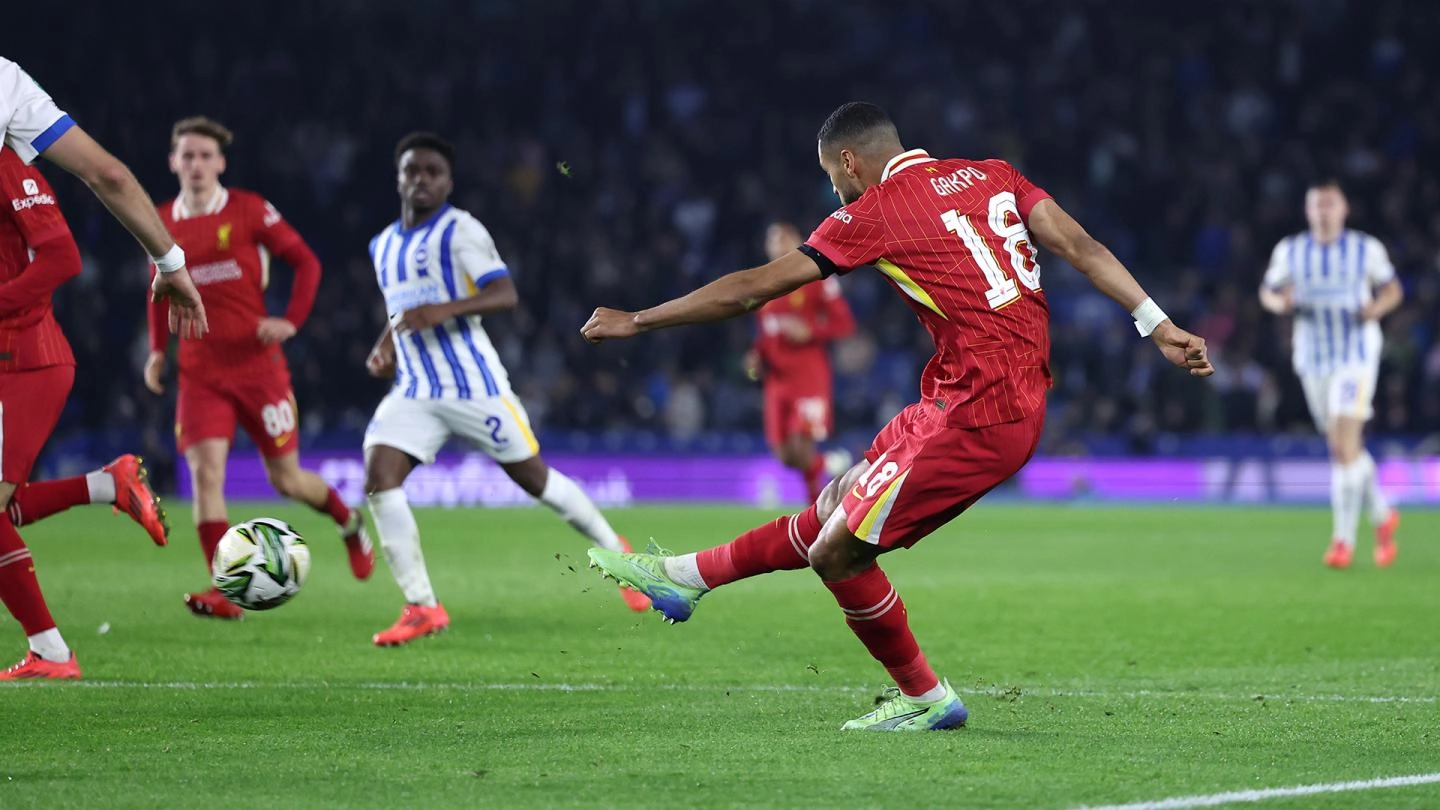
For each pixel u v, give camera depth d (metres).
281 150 98.25
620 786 16.56
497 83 107.50
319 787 16.52
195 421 33.09
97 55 99.12
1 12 98.56
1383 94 108.75
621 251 97.25
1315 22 111.75
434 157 30.66
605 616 33.44
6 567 24.00
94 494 27.66
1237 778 17.06
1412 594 39.03
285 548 23.67
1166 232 102.25
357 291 90.31
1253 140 106.06
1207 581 42.12
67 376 24.53
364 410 85.69
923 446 19.12
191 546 50.38
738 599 37.19
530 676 25.25
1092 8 113.06
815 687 24.25
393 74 104.00
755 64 111.94
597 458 82.69
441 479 77.94
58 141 19.20
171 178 95.50
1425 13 111.00
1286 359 87.75
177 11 102.38
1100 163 105.19
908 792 16.30
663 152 104.81
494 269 30.56
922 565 46.69
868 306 95.00
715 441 83.44
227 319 33.06
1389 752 18.67
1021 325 19.22
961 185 19.55
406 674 25.31
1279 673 26.17
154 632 30.05
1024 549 52.53
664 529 59.19
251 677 24.80
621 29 110.50
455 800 15.94
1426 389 86.62
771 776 17.06
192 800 15.91
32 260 23.55
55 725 20.28
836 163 20.25
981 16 113.44
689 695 23.31
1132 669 26.69
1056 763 17.83
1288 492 82.94
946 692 20.16
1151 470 83.88
